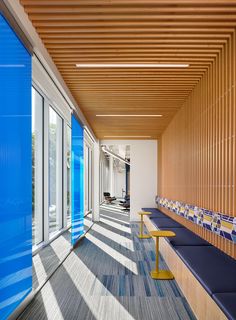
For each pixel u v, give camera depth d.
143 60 4.64
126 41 4.04
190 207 5.95
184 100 6.83
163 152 10.28
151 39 4.05
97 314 3.36
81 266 5.24
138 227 9.80
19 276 3.32
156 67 4.97
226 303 2.39
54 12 3.42
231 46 3.98
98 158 11.48
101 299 3.78
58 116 8.66
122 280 4.50
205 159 5.24
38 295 3.90
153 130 10.22
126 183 31.00
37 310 3.45
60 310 3.46
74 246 6.67
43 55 4.09
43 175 6.73
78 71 5.06
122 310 3.46
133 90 6.10
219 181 4.55
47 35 3.88
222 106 4.40
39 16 3.47
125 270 5.01
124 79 5.46
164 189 9.99
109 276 4.69
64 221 8.77
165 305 3.60
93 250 6.46
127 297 3.85
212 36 3.96
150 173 11.75
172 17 3.49
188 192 6.49
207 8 3.33
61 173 8.76
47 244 6.82
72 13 3.47
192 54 4.52
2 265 2.86
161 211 10.12
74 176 6.77
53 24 3.62
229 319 2.17
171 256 4.78
